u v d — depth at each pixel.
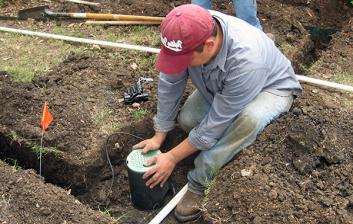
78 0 2.95
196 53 1.51
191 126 1.98
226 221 1.69
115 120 2.12
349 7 2.94
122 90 2.27
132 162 1.82
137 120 2.12
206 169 1.83
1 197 1.72
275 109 1.82
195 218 1.87
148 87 2.27
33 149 2.01
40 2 2.96
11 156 2.12
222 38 1.60
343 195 1.70
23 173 1.83
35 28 2.72
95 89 2.26
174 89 1.80
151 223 1.83
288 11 2.83
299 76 2.22
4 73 2.31
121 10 2.85
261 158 1.80
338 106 2.05
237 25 1.68
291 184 1.74
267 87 1.83
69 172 2.00
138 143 2.02
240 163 1.79
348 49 2.44
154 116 2.07
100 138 2.04
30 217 1.67
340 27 2.87
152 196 1.89
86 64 2.39
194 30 1.46
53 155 2.00
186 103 2.00
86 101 2.19
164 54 1.52
